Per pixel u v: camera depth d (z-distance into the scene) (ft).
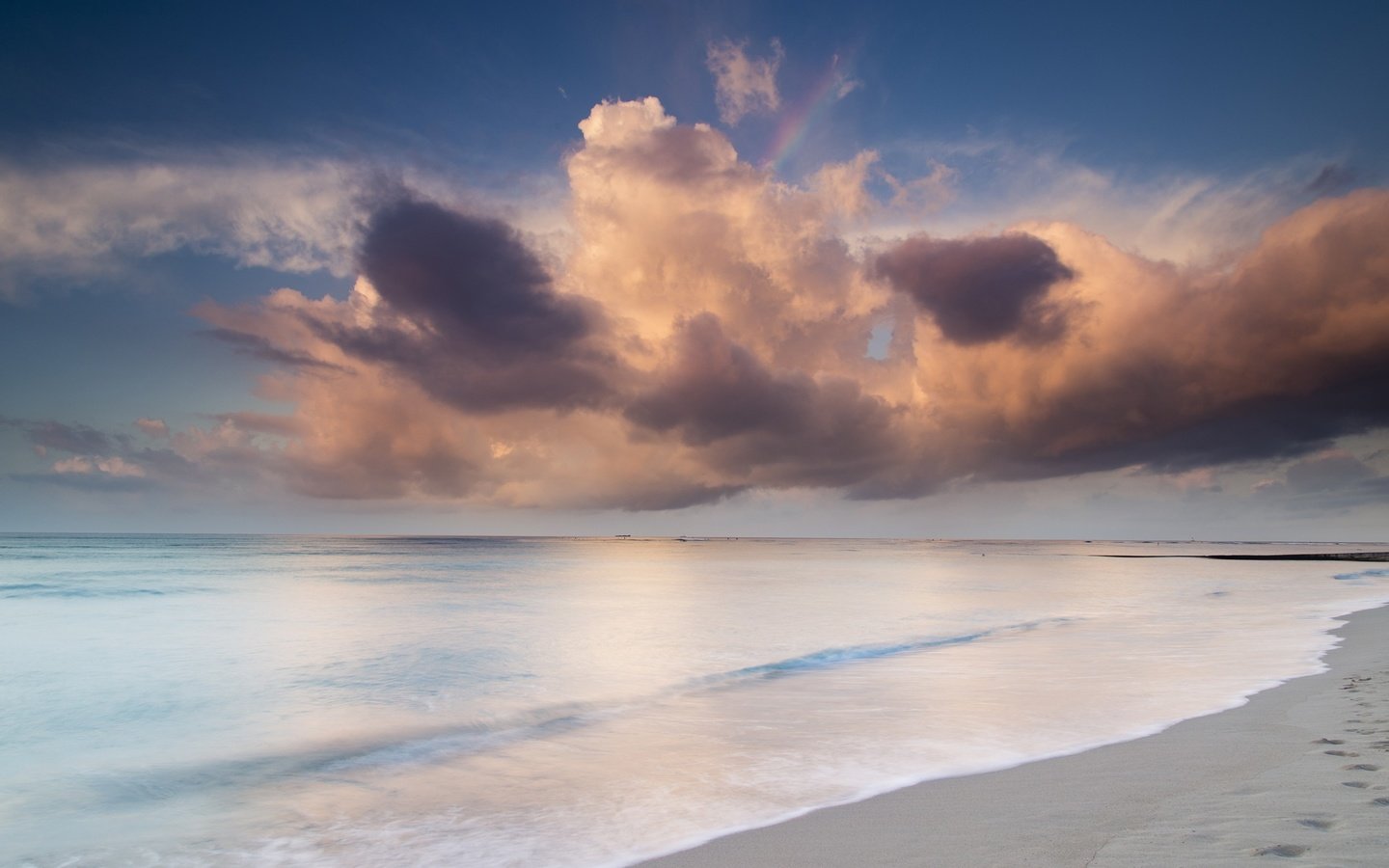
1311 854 17.76
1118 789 25.23
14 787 33.55
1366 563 336.29
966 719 39.50
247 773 35.17
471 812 28.09
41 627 93.71
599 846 23.68
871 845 21.47
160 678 59.67
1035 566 320.29
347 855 24.50
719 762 33.12
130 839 27.04
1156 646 67.10
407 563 323.37
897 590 163.02
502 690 54.29
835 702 46.19
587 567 303.48
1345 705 37.65
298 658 69.26
